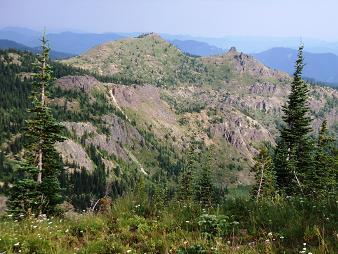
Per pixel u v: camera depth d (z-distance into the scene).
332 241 8.16
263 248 8.30
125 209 12.05
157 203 12.49
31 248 9.30
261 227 9.91
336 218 9.66
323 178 38.22
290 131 46.22
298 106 46.78
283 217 10.14
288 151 44.56
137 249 9.20
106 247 9.21
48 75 31.72
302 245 8.38
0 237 9.56
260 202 11.88
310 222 9.46
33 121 30.22
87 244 9.42
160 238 9.59
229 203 12.16
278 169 44.38
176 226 10.44
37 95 31.48
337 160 39.38
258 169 48.56
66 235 10.27
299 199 11.77
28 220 11.43
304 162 43.25
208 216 9.84
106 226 10.81
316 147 45.31
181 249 8.43
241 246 8.65
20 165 29.59
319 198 12.23
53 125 30.67
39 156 30.33
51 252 8.91
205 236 8.88
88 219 11.28
